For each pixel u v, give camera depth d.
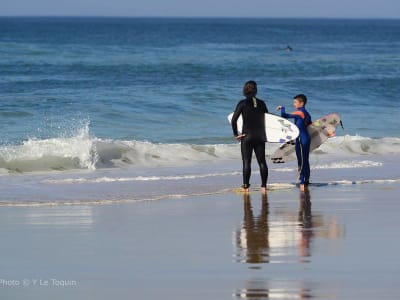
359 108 114.62
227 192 51.78
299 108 53.66
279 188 53.44
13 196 50.03
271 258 33.41
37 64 198.12
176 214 43.88
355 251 34.56
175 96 114.25
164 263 32.72
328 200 48.53
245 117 51.53
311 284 29.45
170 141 83.50
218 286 29.30
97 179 57.06
